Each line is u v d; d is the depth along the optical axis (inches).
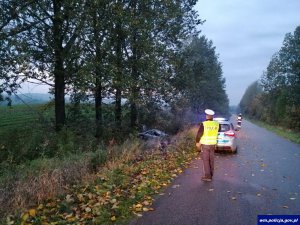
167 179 413.7
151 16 915.4
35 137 639.8
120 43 856.3
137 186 361.4
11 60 682.8
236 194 346.3
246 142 986.1
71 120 869.8
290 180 417.7
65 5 693.3
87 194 318.7
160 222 263.6
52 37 728.3
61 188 335.6
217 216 277.7
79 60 746.2
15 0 665.0
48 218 264.1
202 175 446.9
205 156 411.5
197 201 320.5
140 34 888.9
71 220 257.8
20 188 303.0
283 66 2182.6
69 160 427.5
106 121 912.3
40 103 957.8
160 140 719.1
